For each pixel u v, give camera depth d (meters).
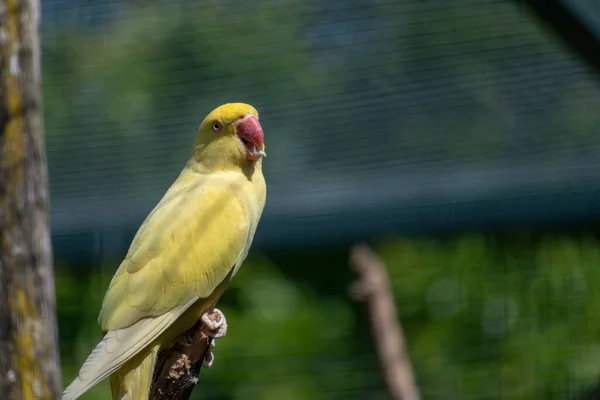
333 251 14.12
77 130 12.35
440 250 15.89
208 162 8.70
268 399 15.16
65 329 14.96
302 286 16.14
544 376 14.38
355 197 12.99
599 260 14.66
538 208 12.73
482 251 15.36
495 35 10.95
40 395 7.09
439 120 12.02
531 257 15.04
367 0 10.98
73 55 11.89
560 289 14.74
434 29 11.02
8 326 7.07
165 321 7.64
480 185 12.72
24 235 7.20
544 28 10.16
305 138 12.27
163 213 8.21
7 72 7.30
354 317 15.65
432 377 14.83
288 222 13.43
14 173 7.23
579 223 12.74
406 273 15.87
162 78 11.92
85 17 11.62
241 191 8.51
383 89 11.70
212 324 7.88
